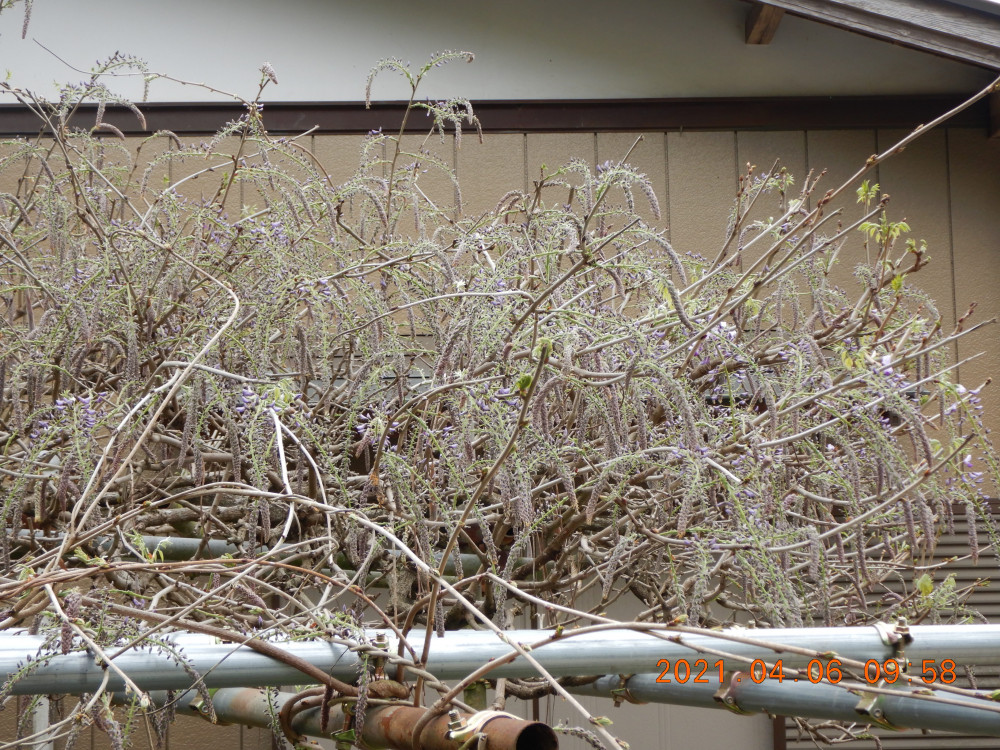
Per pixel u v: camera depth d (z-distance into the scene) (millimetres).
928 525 2203
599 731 1586
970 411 2604
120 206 3887
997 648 1977
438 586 1860
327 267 3762
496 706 2707
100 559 1906
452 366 2404
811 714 2031
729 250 5871
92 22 5949
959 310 5789
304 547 3061
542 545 3205
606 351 2611
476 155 5949
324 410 3133
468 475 2945
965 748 5105
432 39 6059
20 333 2934
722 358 2932
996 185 5914
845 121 5988
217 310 2750
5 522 2240
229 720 2568
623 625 1726
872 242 5797
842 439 2500
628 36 6078
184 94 5922
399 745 1839
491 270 2588
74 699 4555
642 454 2184
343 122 5961
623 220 5855
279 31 6023
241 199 5656
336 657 1946
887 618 3318
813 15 5598
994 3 5488
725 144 6000
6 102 5801
